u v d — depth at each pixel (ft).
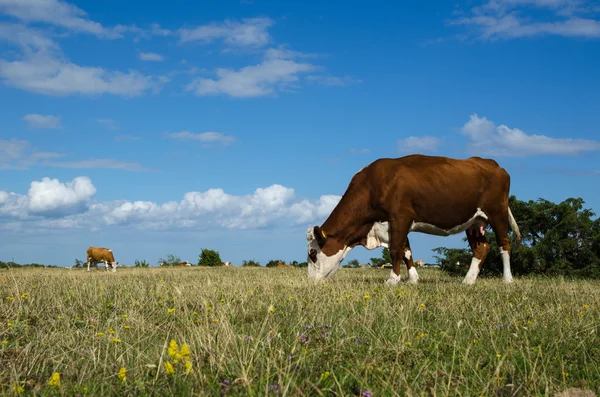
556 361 16.20
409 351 16.35
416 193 40.81
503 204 43.60
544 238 56.70
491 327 19.86
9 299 26.48
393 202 40.83
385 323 20.52
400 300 27.55
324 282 38.75
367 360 15.05
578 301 28.35
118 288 34.06
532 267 57.16
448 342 17.93
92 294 30.19
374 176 41.68
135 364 15.37
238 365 14.28
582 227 56.34
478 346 17.63
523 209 59.41
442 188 40.96
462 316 22.86
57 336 19.27
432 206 41.14
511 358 16.33
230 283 37.45
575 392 13.57
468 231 44.52
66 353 16.67
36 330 20.57
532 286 37.09
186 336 18.57
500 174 43.45
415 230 42.57
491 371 15.12
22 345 18.58
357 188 42.22
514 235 46.26
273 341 16.98
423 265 88.94
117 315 23.63
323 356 15.48
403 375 13.67
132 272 64.39
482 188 42.55
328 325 19.38
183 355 12.91
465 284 39.37
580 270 55.36
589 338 19.04
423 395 12.63
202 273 58.70
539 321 21.67
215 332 17.11
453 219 41.93
